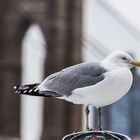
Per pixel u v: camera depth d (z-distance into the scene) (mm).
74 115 19297
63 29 19594
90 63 6797
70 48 19625
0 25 20141
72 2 19609
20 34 20203
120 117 17203
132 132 17406
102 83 6512
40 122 21578
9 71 20281
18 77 20359
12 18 20047
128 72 6551
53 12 19641
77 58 19562
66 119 19375
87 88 6570
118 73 6512
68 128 19344
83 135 6004
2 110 20391
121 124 17172
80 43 19688
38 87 6734
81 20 19656
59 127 19359
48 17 19672
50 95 6777
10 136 20422
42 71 20219
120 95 6570
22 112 20531
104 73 6566
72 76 6758
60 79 6824
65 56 19641
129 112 17172
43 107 19641
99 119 6617
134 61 6617
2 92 20344
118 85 6496
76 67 6852
